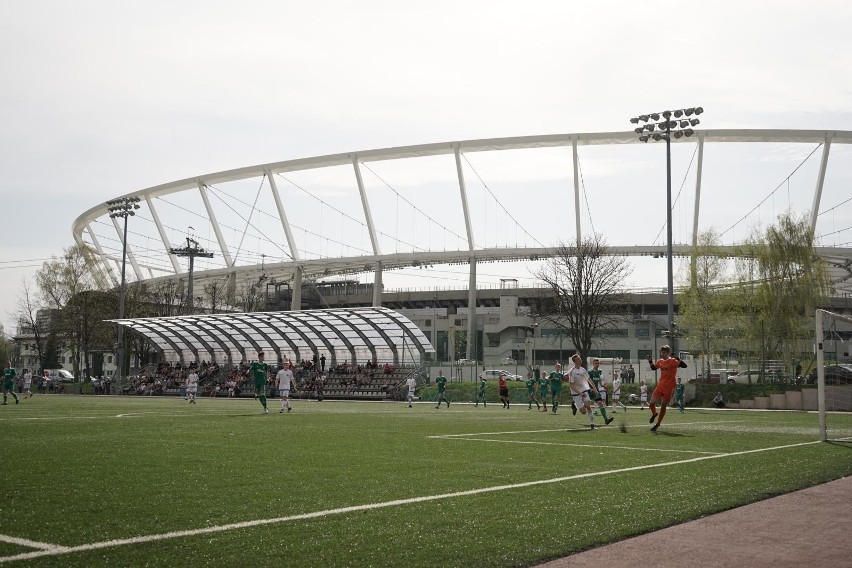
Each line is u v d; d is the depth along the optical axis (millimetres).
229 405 42312
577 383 21875
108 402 46281
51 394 72312
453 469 11453
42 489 9219
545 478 10484
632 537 6977
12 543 6438
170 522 7328
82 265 85000
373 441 16531
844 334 61250
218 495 8883
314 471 11117
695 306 60469
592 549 6496
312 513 7785
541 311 80812
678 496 8930
